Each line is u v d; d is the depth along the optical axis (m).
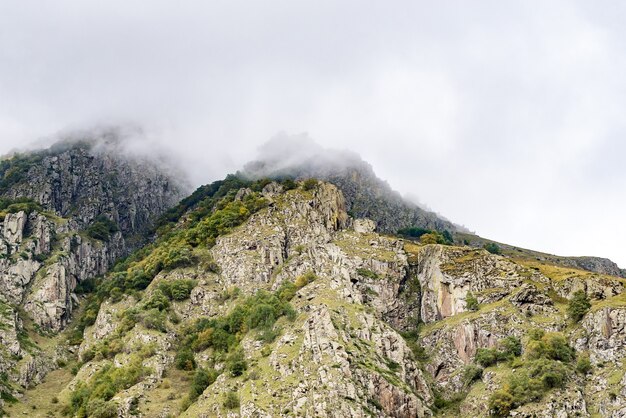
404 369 196.38
